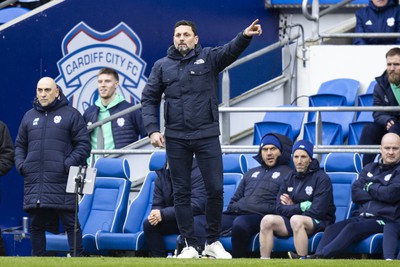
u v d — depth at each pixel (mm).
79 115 35312
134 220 36406
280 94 42344
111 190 37281
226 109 38000
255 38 44625
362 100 40281
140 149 38812
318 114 37250
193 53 30391
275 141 34938
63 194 34781
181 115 30422
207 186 30656
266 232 33344
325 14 43469
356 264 25969
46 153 34812
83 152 35062
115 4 43500
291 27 42656
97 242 35781
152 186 36781
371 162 35125
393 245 32125
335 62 41938
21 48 42906
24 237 39781
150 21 43688
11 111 42844
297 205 33625
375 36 41844
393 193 32844
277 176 34719
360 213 33406
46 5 43062
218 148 30625
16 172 41969
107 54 43531
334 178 35125
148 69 43719
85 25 43344
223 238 34312
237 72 43406
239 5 44469
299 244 33094
